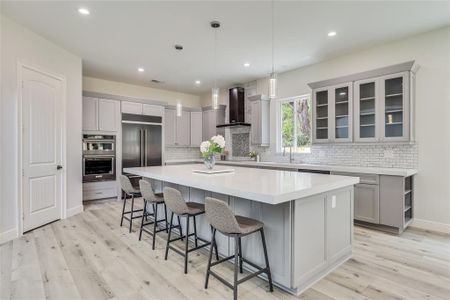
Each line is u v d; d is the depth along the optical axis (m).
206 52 4.27
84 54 4.32
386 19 3.17
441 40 3.42
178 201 2.41
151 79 5.96
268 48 4.10
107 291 2.05
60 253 2.76
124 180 3.54
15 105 3.22
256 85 6.04
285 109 5.52
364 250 2.85
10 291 2.04
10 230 3.16
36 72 3.55
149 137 6.04
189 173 3.09
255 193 1.80
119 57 4.49
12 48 3.18
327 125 4.40
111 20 3.21
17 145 3.24
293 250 2.00
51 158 3.81
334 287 2.12
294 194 1.84
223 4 2.85
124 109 5.64
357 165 4.27
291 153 5.24
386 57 3.90
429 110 3.52
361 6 2.88
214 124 6.97
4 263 2.52
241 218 2.19
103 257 2.68
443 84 3.41
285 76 5.36
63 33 3.55
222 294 2.02
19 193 3.26
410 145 3.69
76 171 4.35
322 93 4.46
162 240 3.20
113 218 4.13
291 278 2.00
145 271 2.38
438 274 2.32
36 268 2.42
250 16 3.11
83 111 5.07
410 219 3.63
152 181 4.09
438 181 3.46
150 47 4.06
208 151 3.40
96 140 5.20
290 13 3.03
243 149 6.49
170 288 2.10
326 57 4.51
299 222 2.04
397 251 2.82
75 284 2.15
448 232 3.38
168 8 2.93
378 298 1.96
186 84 6.45
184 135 7.14
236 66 5.01
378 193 3.47
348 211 2.64
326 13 3.04
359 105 3.92
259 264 2.28
